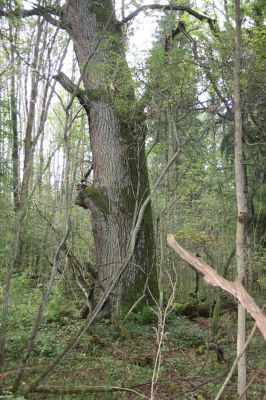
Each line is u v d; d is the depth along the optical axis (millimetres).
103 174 9609
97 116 9359
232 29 6520
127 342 7785
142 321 9031
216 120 8195
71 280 10578
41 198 12047
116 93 8055
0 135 12680
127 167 9500
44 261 12844
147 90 7043
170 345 7773
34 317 8648
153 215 9750
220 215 12828
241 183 3957
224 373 5535
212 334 6930
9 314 8266
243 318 3744
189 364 6703
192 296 11508
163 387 5859
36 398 5102
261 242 10656
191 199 13352
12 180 11617
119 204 9453
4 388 4820
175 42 7234
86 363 6543
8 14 6668
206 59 6664
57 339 7656
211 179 11227
